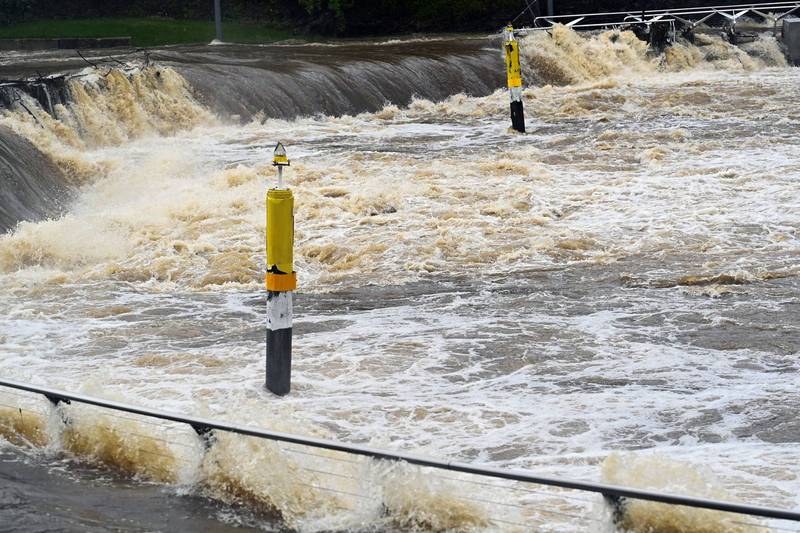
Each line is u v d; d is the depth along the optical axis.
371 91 73.38
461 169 51.12
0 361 26.45
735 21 94.75
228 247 38.94
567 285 33.34
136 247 39.22
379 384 24.28
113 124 58.50
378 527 14.52
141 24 123.75
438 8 124.75
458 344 27.39
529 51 86.38
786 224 39.66
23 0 120.50
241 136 61.88
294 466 16.22
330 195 46.06
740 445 19.80
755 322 28.66
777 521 15.23
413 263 36.25
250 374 25.19
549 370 25.14
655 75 86.88
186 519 14.72
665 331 28.11
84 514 14.73
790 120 64.12
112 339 28.81
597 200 44.56
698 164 51.34
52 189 47.59
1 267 37.19
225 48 89.06
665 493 12.83
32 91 54.97
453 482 15.67
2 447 17.78
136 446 17.34
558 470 18.28
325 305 32.09
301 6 126.81
